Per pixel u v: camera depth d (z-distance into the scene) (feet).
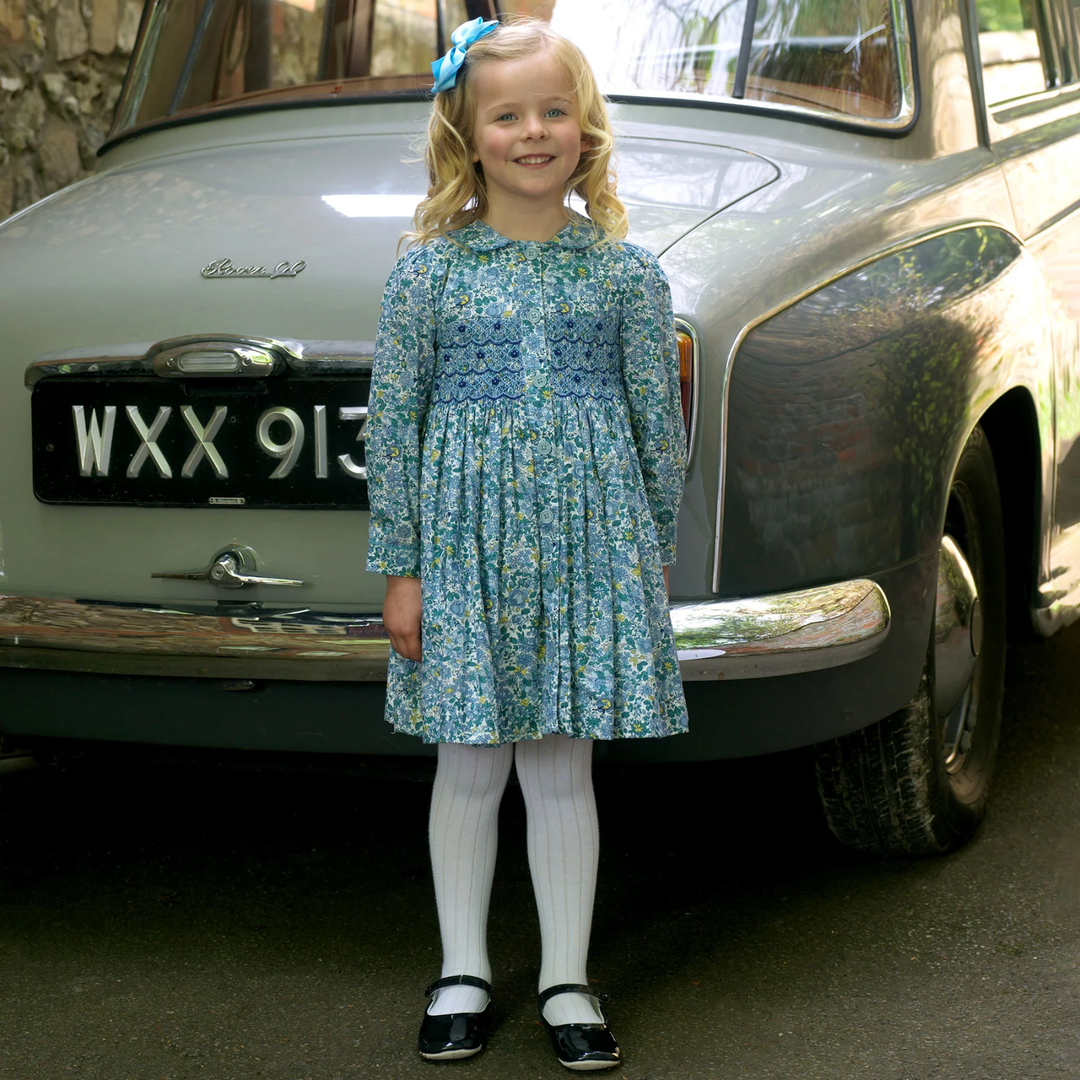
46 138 16.98
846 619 6.89
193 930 8.04
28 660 7.30
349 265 7.09
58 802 9.94
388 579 6.39
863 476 7.09
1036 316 8.72
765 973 7.48
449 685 6.09
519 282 6.13
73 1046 6.79
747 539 6.83
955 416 7.58
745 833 9.33
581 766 6.70
